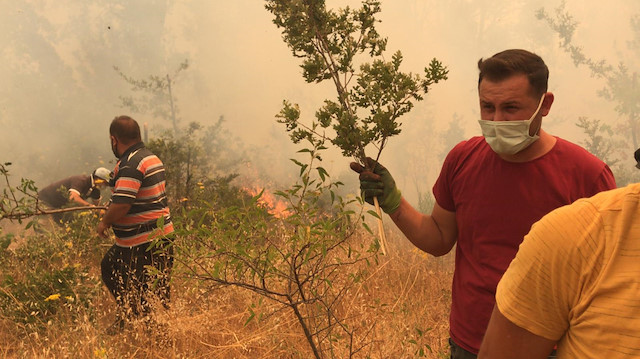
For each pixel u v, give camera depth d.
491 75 1.93
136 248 4.00
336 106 2.43
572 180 1.97
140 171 3.97
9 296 4.20
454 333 2.20
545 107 1.96
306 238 2.49
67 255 5.17
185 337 3.65
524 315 1.12
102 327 3.88
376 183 2.35
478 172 2.10
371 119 2.41
